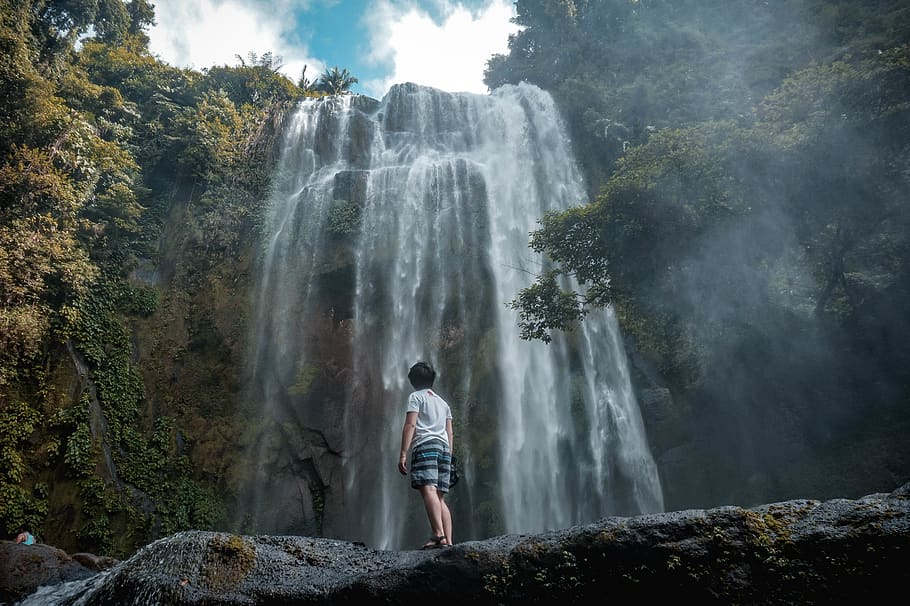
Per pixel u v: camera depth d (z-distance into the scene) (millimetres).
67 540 13875
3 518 13102
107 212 19344
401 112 28516
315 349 20078
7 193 15852
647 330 15641
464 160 24328
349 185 23312
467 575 3494
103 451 15438
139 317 18625
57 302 16500
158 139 22766
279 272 21359
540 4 33406
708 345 16281
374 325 21062
